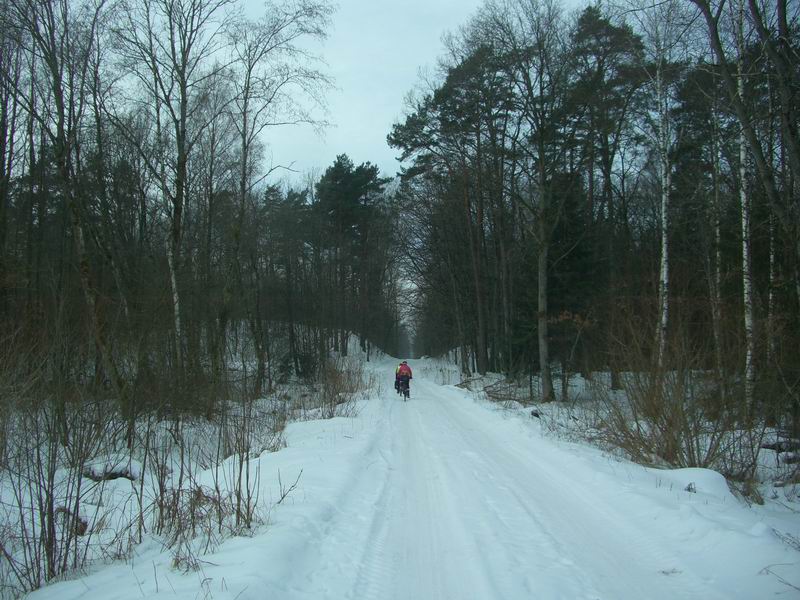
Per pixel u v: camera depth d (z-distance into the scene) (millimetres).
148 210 19922
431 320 56406
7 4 13070
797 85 8547
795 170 8375
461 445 11523
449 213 34188
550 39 19797
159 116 17062
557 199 23281
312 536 5559
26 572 4891
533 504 6949
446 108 28641
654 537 5594
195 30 17141
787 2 8430
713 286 15133
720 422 9242
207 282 19156
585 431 12328
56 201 22016
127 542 5684
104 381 7609
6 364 5664
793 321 11758
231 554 4754
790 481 9164
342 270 50156
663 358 9609
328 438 12023
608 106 20703
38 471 5312
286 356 32219
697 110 17297
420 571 4902
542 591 4426
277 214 37031
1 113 19094
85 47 15078
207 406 11039
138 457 8797
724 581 4527
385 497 7445
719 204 17109
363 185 49531
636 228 30172
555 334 22812
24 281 12555
